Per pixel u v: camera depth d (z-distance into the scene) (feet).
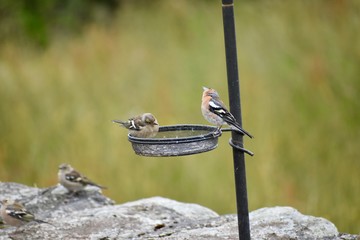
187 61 59.88
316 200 42.63
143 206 32.22
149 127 28.78
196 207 32.73
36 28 82.38
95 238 28.09
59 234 28.81
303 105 50.03
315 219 28.55
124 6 83.46
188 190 44.80
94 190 36.91
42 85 58.29
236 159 23.85
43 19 86.28
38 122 53.47
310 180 44.47
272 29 57.88
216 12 71.67
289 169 45.39
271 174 44.57
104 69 62.44
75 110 54.34
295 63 54.08
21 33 82.28
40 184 48.52
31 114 54.70
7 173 49.78
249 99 50.67
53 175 48.29
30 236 28.68
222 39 64.23
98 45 68.95
